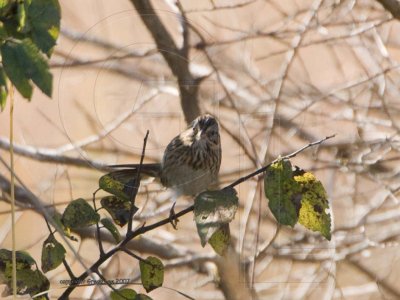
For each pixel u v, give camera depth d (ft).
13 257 16.42
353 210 40.47
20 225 37.58
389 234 40.96
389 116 40.63
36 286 20.42
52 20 13.46
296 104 39.42
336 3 42.11
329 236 18.83
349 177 40.47
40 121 34.94
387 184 41.22
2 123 35.91
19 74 12.87
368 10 42.75
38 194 34.40
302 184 18.79
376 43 42.32
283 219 18.60
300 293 38.91
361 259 40.83
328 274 38.91
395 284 40.78
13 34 13.41
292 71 40.14
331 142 39.88
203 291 37.78
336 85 41.04
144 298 20.17
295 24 41.39
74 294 35.12
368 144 40.29
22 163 35.55
